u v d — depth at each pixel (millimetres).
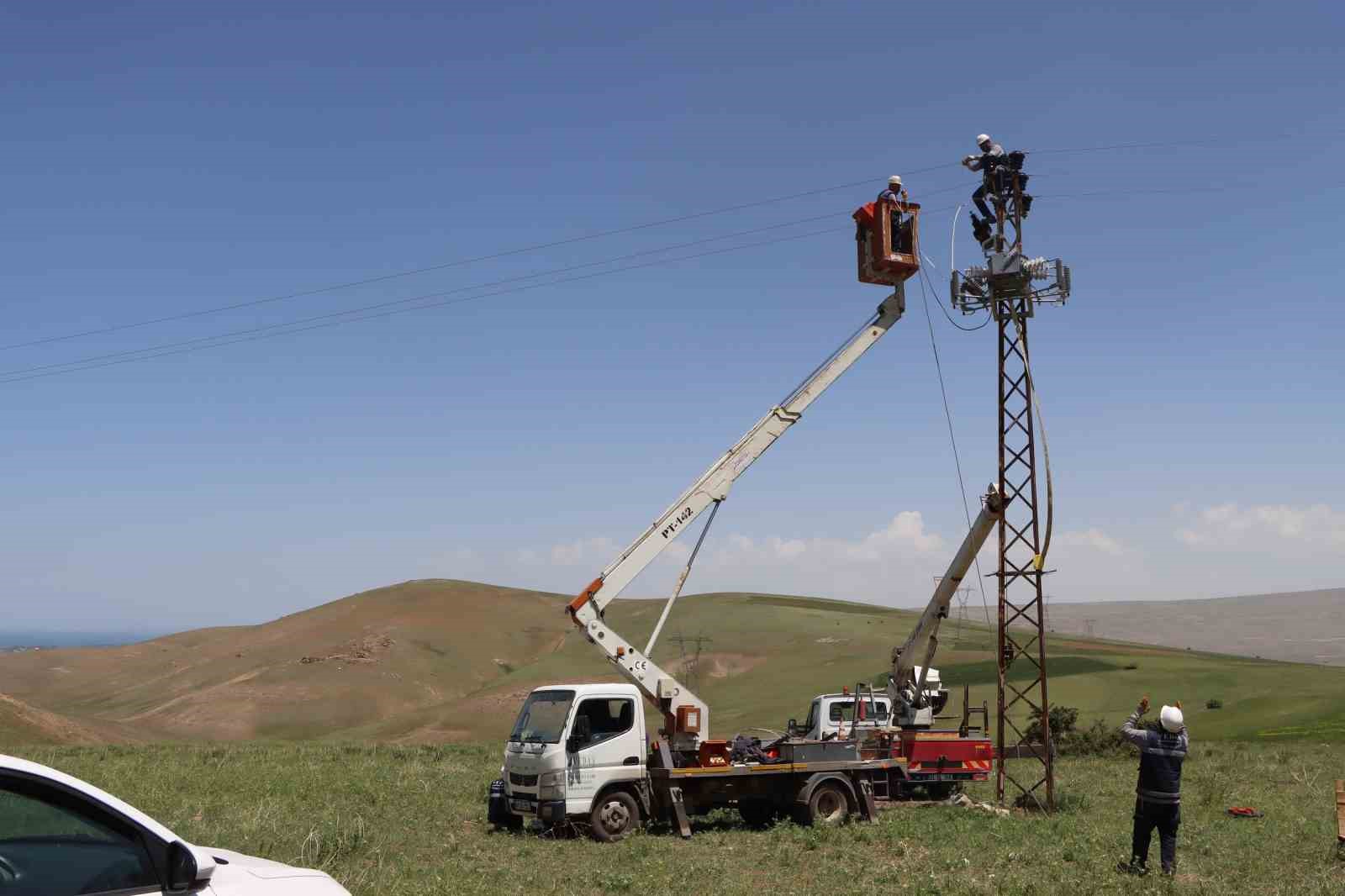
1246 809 21797
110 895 4746
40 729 68812
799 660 123875
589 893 13867
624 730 20094
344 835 15203
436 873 14172
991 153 23109
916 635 28000
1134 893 13047
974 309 23688
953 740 26016
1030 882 13766
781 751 21625
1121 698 90062
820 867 15883
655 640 22781
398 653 139500
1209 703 82625
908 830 19266
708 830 20641
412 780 26500
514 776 20172
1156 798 14055
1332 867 14922
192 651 162875
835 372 25281
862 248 25828
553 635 155500
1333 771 32156
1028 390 23391
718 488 24000
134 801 18859
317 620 162250
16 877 4645
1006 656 23750
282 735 111000
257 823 15938
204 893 4938
